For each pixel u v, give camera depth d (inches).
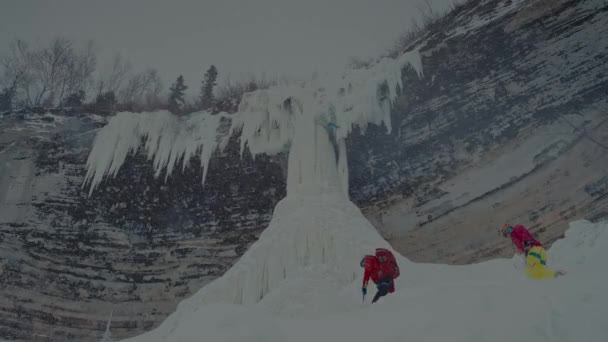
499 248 703.7
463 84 830.5
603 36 742.5
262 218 882.1
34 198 904.3
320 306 370.6
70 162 933.2
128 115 924.6
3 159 921.5
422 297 201.6
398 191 822.5
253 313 203.5
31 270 844.0
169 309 820.0
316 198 611.5
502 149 766.5
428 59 856.3
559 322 157.1
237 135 909.2
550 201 696.4
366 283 288.0
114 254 872.3
